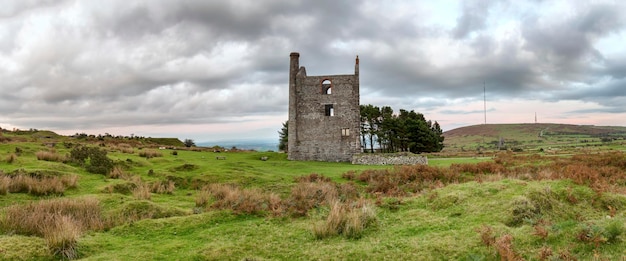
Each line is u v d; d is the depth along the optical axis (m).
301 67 52.12
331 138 50.09
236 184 24.11
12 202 15.59
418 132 75.75
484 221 10.98
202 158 40.75
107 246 10.36
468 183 15.98
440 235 10.16
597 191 12.84
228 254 9.78
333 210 12.17
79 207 13.68
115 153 36.75
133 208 14.53
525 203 11.50
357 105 50.03
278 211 13.92
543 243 8.88
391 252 9.28
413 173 25.97
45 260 9.05
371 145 82.81
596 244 8.54
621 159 29.30
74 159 27.28
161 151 46.16
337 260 9.17
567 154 45.34
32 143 38.81
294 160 49.22
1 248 9.01
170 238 11.34
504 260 8.05
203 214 13.48
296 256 9.67
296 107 51.16
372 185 23.16
